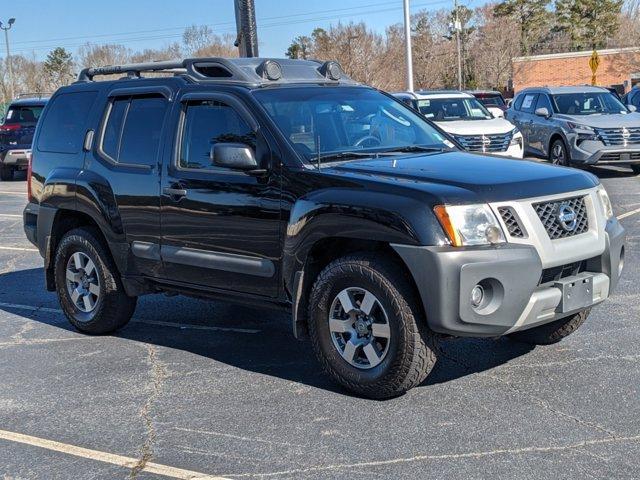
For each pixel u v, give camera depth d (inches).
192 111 236.5
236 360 236.7
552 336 231.8
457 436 174.4
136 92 254.5
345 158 217.6
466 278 178.5
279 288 214.1
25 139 848.3
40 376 227.8
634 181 617.6
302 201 201.6
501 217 185.2
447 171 200.5
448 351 234.5
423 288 180.9
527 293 185.6
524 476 154.7
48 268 279.9
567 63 2290.8
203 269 230.4
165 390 212.4
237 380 218.1
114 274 259.6
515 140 612.7
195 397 206.1
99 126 263.1
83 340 264.1
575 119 653.9
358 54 1664.6
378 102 249.4
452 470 158.4
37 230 280.2
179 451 173.6
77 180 262.7
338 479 156.9
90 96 272.5
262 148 214.4
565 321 226.5
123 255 251.9
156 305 308.7
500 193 187.2
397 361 188.4
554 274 195.6
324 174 201.8
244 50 445.1
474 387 203.9
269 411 194.1
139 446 177.2
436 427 179.6
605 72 2262.6
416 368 189.0
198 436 181.0
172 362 236.7
